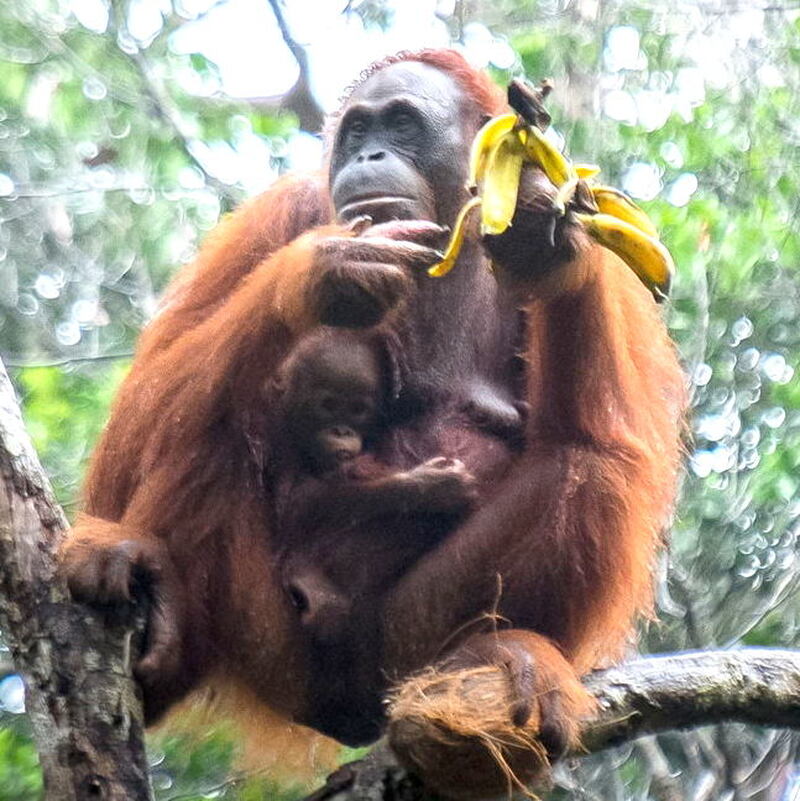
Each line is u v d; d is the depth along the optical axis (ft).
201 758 53.67
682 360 56.49
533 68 70.38
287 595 32.30
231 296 34.40
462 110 37.55
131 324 70.54
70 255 72.02
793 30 76.33
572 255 29.07
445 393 35.63
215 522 31.58
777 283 67.82
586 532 31.48
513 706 28.32
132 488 32.86
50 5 77.66
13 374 68.13
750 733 58.70
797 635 62.18
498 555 31.19
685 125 69.77
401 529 32.68
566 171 28.94
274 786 49.62
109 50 77.25
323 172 38.70
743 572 62.39
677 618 60.13
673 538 61.31
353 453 33.01
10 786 52.03
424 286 35.65
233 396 31.73
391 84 37.22
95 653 28.53
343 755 47.55
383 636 31.89
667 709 30.63
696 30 75.20
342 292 30.14
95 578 28.99
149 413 32.68
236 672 33.04
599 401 31.83
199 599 31.30
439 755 27.81
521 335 36.63
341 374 32.99
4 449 28.78
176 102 77.25
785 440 64.23
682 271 63.05
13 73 75.61
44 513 29.07
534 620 31.63
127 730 28.14
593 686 30.42
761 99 73.61
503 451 34.17
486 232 27.58
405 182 35.01
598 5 74.08
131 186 71.72
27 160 74.49
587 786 55.57
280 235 37.11
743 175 71.00
